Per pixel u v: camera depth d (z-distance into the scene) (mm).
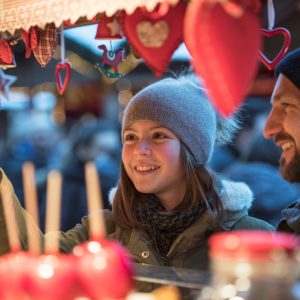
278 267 2053
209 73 2211
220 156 7527
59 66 3764
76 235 4078
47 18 2773
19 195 8766
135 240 3896
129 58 5477
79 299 2309
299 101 3648
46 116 12516
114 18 3080
